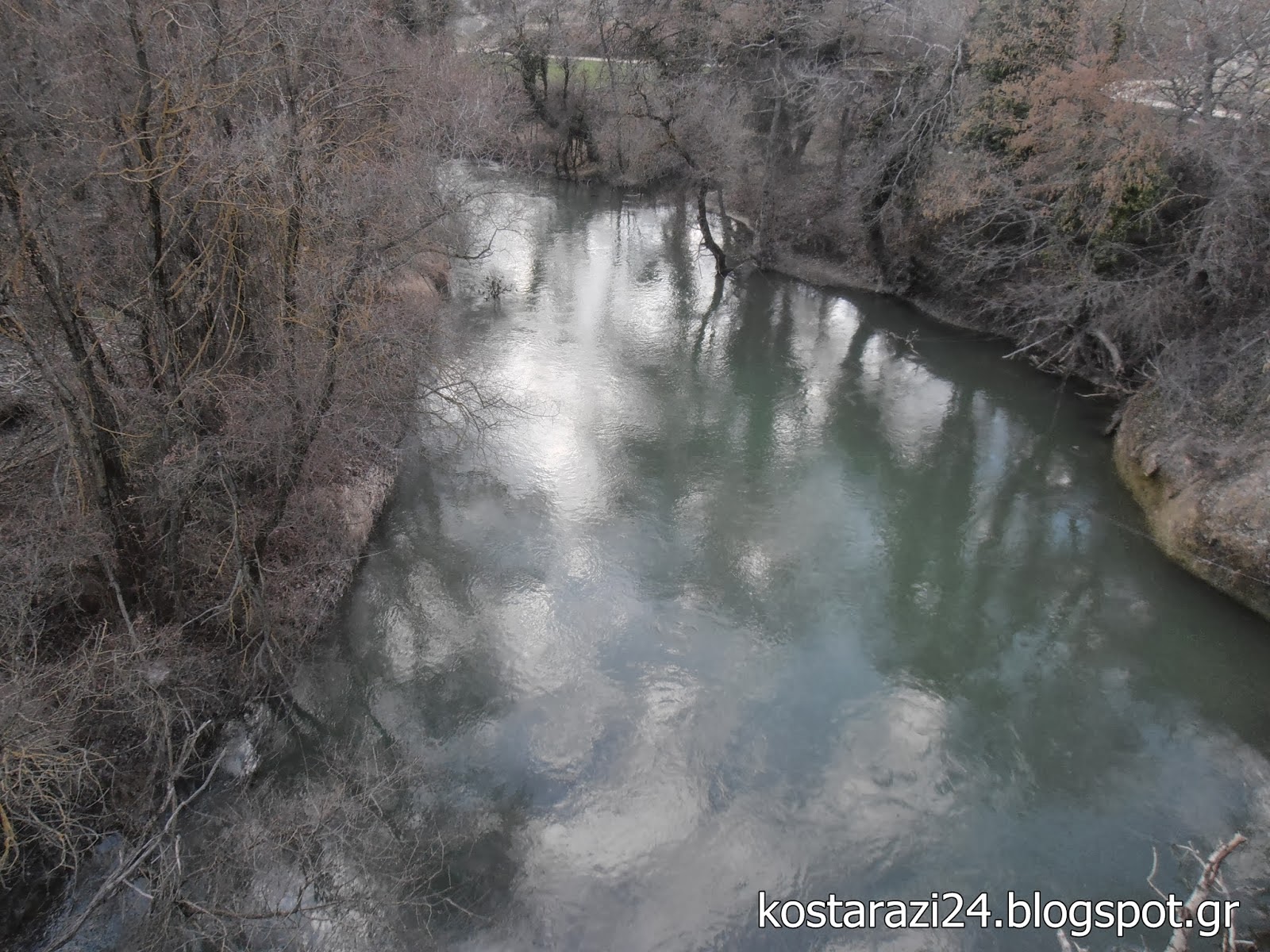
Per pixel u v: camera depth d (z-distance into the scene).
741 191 33.53
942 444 19.64
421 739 11.76
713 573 15.19
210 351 11.98
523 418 19.84
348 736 11.73
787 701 12.54
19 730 8.10
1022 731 12.16
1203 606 14.31
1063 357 21.80
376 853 10.06
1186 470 15.77
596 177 41.00
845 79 27.48
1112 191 17.42
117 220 10.66
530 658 13.18
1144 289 17.83
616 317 26.38
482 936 9.38
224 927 8.26
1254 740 12.12
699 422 20.39
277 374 11.33
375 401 13.77
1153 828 10.77
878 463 18.92
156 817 8.89
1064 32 20.45
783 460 18.91
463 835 10.44
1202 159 17.00
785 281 29.73
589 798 10.99
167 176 9.40
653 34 34.78
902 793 11.18
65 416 9.37
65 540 9.81
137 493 11.02
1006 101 20.70
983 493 17.78
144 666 9.77
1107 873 10.19
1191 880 10.09
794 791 11.15
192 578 12.06
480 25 45.03
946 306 26.05
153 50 10.06
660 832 10.59
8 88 9.52
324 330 11.19
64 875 9.30
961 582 15.24
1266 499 14.05
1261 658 13.41
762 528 16.55
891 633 13.98
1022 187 20.14
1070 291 20.27
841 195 28.92
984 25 22.67
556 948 9.32
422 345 13.72
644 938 9.44
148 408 10.26
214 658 11.59
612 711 12.27
